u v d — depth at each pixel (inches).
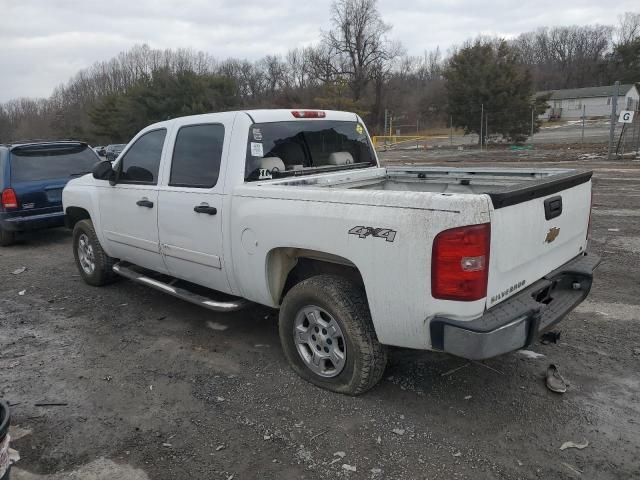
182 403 146.9
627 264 255.9
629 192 468.4
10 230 346.6
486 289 118.0
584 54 3900.1
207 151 174.9
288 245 145.8
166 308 223.1
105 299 237.9
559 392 142.9
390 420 134.0
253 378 158.7
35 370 170.2
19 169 349.7
